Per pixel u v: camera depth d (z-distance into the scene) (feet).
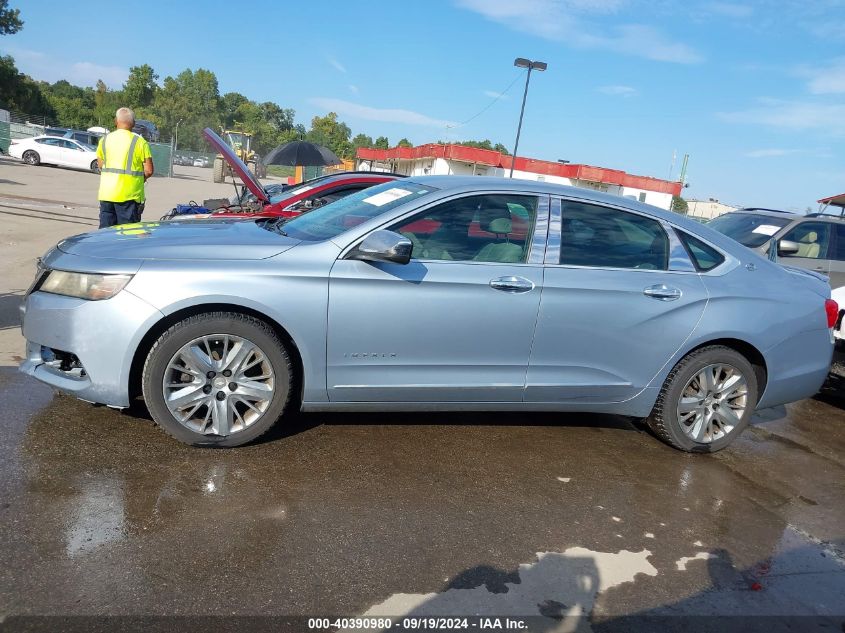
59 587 7.79
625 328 13.19
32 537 8.68
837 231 29.99
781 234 29.19
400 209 12.30
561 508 11.27
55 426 11.96
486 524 10.44
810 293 14.93
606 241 13.43
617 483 12.55
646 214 13.93
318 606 8.02
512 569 9.30
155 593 7.89
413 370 12.26
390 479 11.54
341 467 11.76
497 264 12.50
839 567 10.41
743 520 11.67
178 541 8.98
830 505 12.71
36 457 10.78
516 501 11.32
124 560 8.43
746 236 29.89
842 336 18.58
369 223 12.09
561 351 12.95
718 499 12.41
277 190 34.35
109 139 23.25
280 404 11.82
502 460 12.92
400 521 10.21
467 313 12.22
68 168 98.43
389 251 11.07
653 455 14.17
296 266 11.45
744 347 14.39
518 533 10.29
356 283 11.66
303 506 10.28
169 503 9.89
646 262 13.66
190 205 26.73
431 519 10.39
